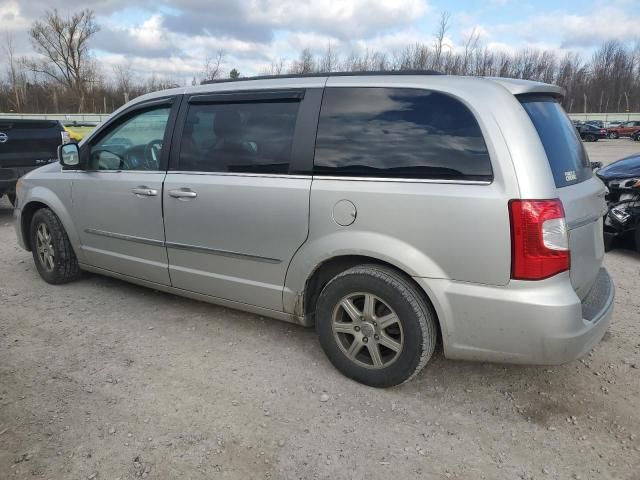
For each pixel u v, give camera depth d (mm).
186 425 2840
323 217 3137
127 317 4223
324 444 2715
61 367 3422
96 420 2863
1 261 5742
